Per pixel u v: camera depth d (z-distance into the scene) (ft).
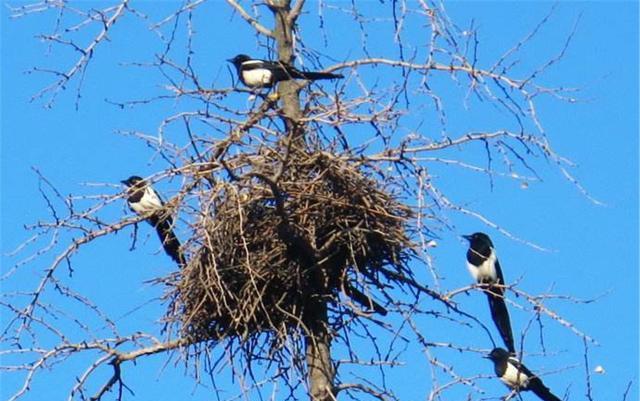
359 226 42.60
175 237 45.06
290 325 42.68
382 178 43.34
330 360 42.24
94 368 41.16
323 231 42.80
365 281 42.83
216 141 42.01
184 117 41.01
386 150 41.45
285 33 45.34
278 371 42.09
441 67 40.52
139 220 42.32
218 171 41.83
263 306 41.22
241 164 42.16
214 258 39.63
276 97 43.75
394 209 43.16
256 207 42.47
